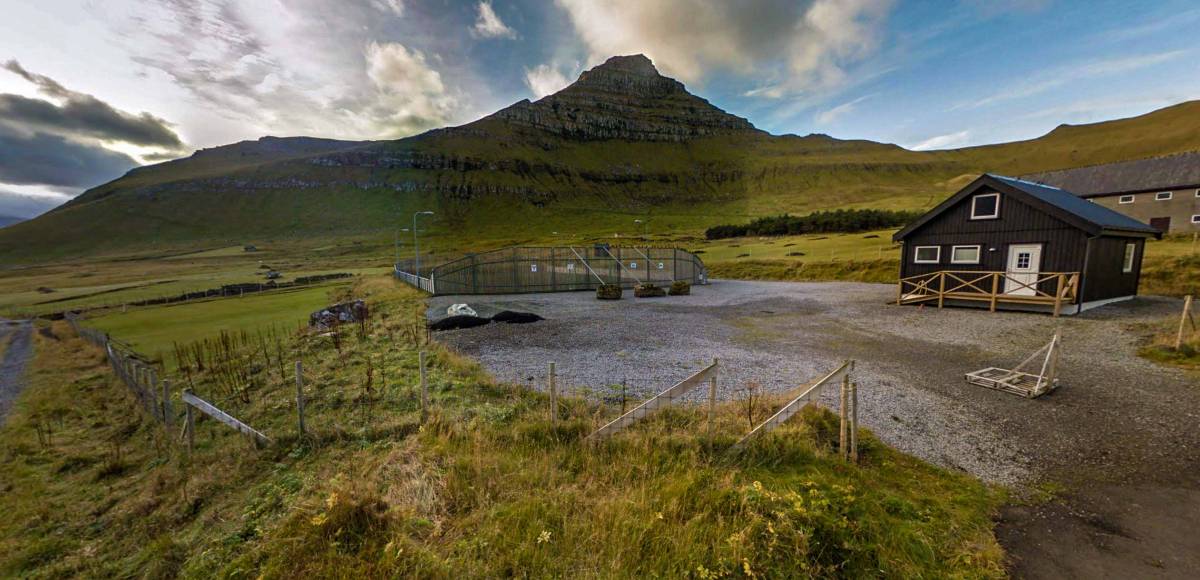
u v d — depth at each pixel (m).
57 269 104.06
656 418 7.09
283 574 4.03
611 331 15.62
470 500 5.11
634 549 4.14
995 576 4.01
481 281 29.42
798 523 4.32
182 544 4.98
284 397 9.77
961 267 20.22
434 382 9.86
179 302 40.19
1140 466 5.93
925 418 7.61
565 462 6.03
